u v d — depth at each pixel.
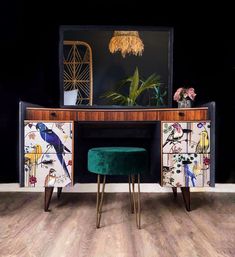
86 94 3.02
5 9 3.00
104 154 1.93
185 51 3.02
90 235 1.82
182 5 3.02
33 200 2.65
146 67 3.03
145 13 3.01
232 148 3.01
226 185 2.99
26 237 1.78
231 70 3.01
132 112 2.65
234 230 1.92
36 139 2.32
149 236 1.81
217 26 3.01
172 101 3.02
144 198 2.74
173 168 2.35
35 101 3.01
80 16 3.01
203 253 1.57
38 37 3.01
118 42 3.01
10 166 2.98
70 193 2.94
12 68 3.00
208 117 2.38
